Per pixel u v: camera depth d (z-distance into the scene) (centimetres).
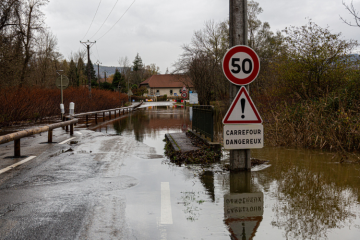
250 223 377
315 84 1256
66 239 337
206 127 985
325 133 962
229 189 527
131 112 3641
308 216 399
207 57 4128
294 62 1291
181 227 367
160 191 520
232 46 632
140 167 719
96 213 417
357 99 1019
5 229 364
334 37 1191
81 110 3028
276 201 459
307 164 718
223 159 807
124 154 896
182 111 3844
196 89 4109
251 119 634
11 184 568
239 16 629
